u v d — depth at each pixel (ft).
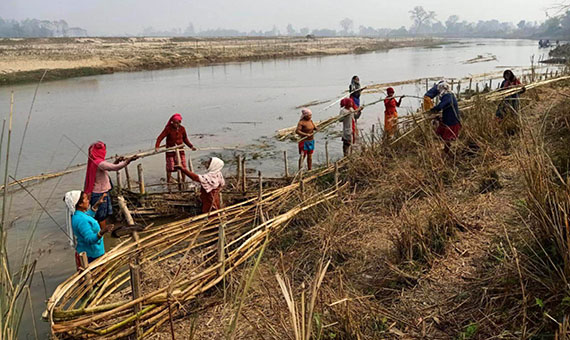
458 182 21.20
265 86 83.82
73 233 16.34
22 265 11.61
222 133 46.11
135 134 45.65
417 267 15.02
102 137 44.39
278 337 12.03
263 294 15.12
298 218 21.03
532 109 31.37
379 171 24.97
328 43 280.72
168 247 17.42
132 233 16.53
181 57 135.03
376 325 12.67
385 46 258.78
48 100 66.74
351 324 12.16
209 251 17.49
